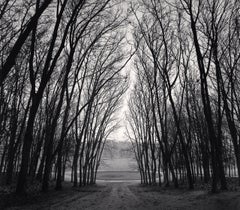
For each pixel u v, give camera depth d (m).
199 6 15.84
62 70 22.25
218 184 22.42
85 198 14.92
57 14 14.41
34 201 11.81
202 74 15.41
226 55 17.78
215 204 10.35
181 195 15.71
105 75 25.48
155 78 23.81
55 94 24.34
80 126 31.20
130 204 11.96
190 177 20.06
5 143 26.64
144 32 22.00
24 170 13.58
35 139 29.38
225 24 16.23
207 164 28.91
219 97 16.09
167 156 24.39
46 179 17.28
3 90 20.52
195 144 33.03
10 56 8.45
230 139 30.09
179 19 20.48
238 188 16.52
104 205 11.58
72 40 17.89
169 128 36.31
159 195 16.92
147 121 33.47
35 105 13.88
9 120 23.80
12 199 11.62
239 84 21.23
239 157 20.05
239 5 15.68
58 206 10.72
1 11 14.02
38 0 12.64
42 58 19.52
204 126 27.59
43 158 26.55
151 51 22.14
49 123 24.27
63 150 32.59
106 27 19.48
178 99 29.62
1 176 27.03
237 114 19.98
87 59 23.69
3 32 16.19
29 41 19.00
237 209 8.88
